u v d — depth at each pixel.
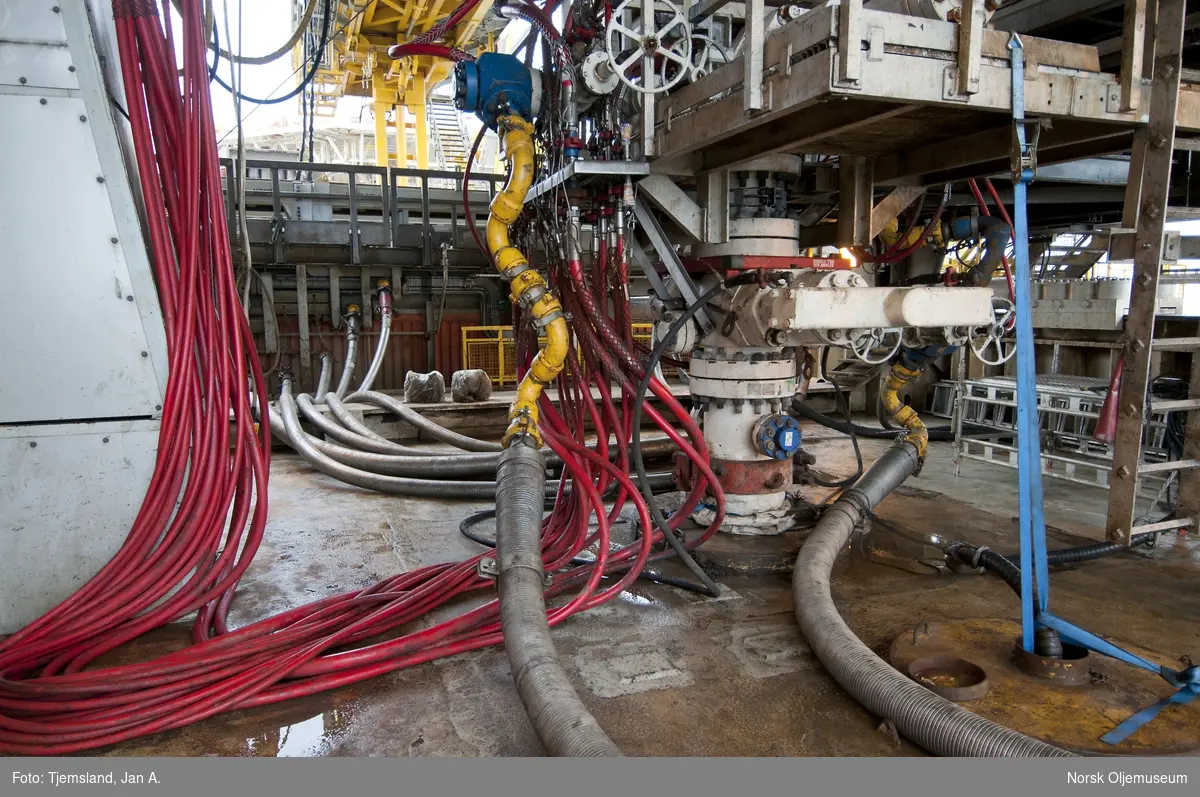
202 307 2.92
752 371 3.64
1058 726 2.16
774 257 3.48
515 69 3.38
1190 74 3.17
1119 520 3.34
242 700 2.32
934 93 2.51
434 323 9.36
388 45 14.49
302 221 8.45
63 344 2.76
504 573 2.48
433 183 15.64
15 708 2.23
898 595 3.23
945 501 4.81
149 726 2.20
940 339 3.49
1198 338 3.29
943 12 2.53
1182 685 2.24
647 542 3.03
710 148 3.60
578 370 3.39
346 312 9.02
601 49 3.28
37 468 2.76
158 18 2.83
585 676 2.52
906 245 4.42
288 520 4.56
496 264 3.15
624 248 3.30
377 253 8.77
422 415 7.14
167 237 2.85
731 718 2.26
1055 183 5.79
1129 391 3.27
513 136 3.24
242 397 2.97
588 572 3.27
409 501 5.02
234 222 8.17
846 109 2.81
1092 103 2.91
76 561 2.83
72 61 2.68
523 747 2.14
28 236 2.68
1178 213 3.41
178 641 2.83
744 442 3.75
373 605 3.01
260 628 2.76
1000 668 2.51
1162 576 3.45
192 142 2.84
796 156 3.62
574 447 3.13
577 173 3.12
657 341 3.76
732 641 2.78
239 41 3.31
